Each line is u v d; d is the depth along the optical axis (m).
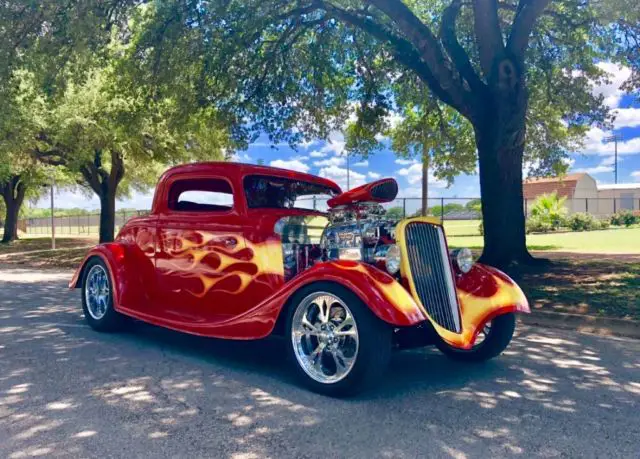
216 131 16.31
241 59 12.35
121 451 3.25
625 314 7.38
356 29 12.95
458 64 11.23
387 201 5.11
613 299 8.35
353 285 4.11
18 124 16.42
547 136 17.62
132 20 12.10
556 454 3.28
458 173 20.44
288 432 3.56
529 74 14.54
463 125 18.73
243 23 10.94
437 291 4.72
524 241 12.22
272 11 11.13
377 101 14.15
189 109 12.69
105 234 22.66
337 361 4.30
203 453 3.23
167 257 6.05
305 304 4.47
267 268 5.17
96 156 21.94
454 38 11.29
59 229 56.06
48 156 22.22
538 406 4.16
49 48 10.01
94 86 17.42
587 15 11.99
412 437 3.50
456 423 3.76
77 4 9.52
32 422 3.70
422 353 5.89
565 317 7.50
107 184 22.66
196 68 12.32
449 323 4.74
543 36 13.80
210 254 5.60
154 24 10.91
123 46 12.57
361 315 4.12
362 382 4.14
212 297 5.60
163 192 6.27
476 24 10.27
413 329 4.67
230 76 12.36
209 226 5.64
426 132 18.22
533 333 6.92
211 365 5.19
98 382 4.61
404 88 15.38
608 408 4.13
